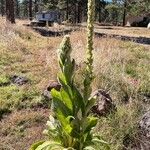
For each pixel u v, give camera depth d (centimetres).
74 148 494
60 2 7850
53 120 521
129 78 1055
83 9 8706
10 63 1241
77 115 471
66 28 2730
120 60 1245
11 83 1034
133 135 726
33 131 756
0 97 903
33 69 1155
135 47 1705
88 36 414
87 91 461
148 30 3969
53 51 1369
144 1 6344
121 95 920
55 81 971
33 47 1559
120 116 759
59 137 503
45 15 4684
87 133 495
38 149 492
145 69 1205
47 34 2377
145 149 712
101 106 796
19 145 709
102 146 653
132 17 6681
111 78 989
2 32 1716
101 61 1105
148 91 966
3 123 786
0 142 720
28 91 938
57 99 477
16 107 863
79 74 993
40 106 880
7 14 2873
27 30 2048
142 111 839
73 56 1155
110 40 1695
